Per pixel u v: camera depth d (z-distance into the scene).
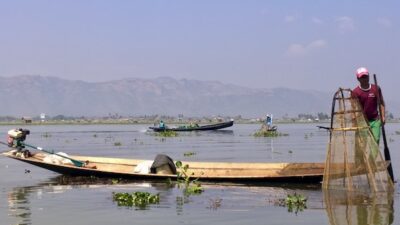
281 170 15.17
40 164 16.06
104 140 49.25
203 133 66.31
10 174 17.33
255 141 43.75
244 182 14.35
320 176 13.70
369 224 8.66
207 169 16.16
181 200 11.44
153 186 13.96
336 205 10.41
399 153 25.39
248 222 9.03
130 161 17.64
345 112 12.05
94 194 12.55
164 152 29.92
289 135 59.69
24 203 11.28
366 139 11.80
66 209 10.49
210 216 9.60
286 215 9.59
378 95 12.12
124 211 10.18
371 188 11.80
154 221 9.21
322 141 43.34
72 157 18.03
